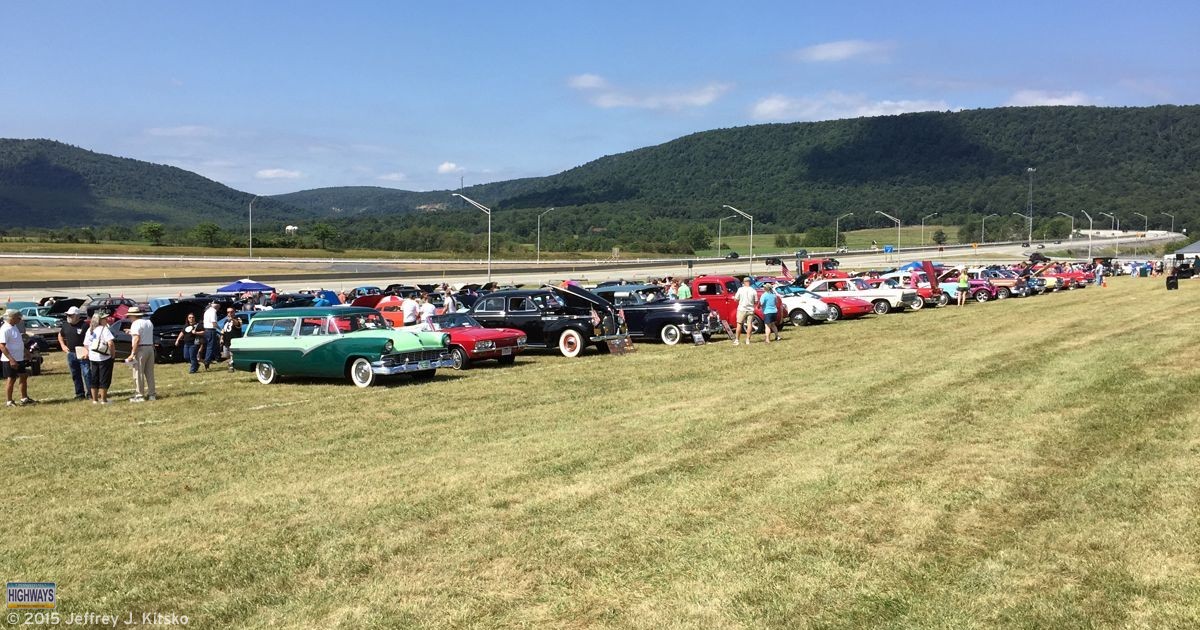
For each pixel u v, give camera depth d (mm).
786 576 5855
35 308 29938
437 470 8984
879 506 7293
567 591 5711
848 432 10297
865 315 32188
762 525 6895
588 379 16125
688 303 23109
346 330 16797
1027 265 60469
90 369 15016
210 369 20375
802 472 8461
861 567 5973
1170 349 17453
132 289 60656
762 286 30984
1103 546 6211
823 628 5090
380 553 6484
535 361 19828
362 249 148500
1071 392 12617
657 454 9438
